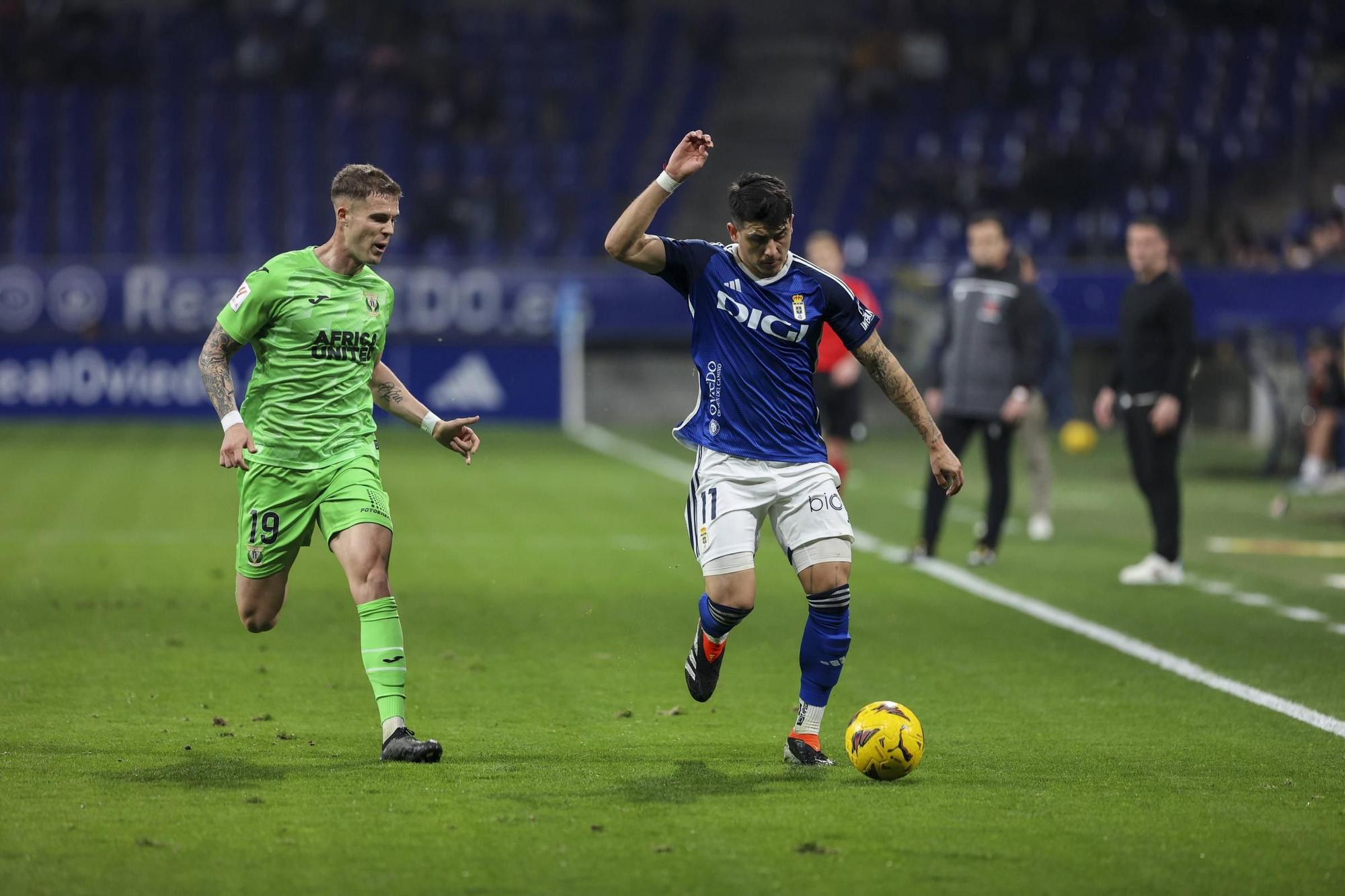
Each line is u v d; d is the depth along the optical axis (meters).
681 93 109.00
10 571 36.91
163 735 21.41
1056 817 17.64
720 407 20.02
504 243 100.62
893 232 95.44
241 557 20.81
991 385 39.34
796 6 115.12
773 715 23.44
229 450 19.58
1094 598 35.34
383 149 104.06
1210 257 88.69
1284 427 66.75
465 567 39.00
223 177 101.94
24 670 25.92
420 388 85.25
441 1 114.12
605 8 112.75
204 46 107.31
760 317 19.73
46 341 83.19
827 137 103.62
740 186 19.50
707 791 18.66
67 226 99.44
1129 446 37.69
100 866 15.45
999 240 39.56
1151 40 105.00
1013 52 106.19
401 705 20.16
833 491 20.09
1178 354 36.56
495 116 106.88
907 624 31.91
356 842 16.28
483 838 16.47
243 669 26.34
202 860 15.66
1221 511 53.97
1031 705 24.41
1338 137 96.88
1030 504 55.47
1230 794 18.83
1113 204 95.19
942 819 17.53
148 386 83.75
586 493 55.91
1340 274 77.69
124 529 45.00
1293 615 33.12
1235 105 100.19
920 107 105.00
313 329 20.34
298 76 106.50
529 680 26.03
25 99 103.06
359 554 20.14
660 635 30.34
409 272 85.19
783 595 35.41
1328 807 18.23
